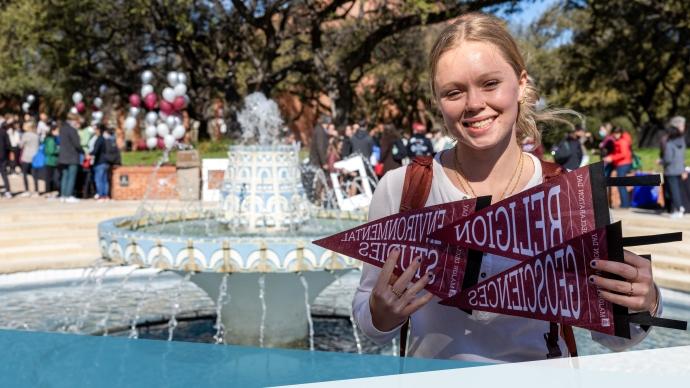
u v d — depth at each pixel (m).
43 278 7.57
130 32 24.62
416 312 1.65
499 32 1.51
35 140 15.48
